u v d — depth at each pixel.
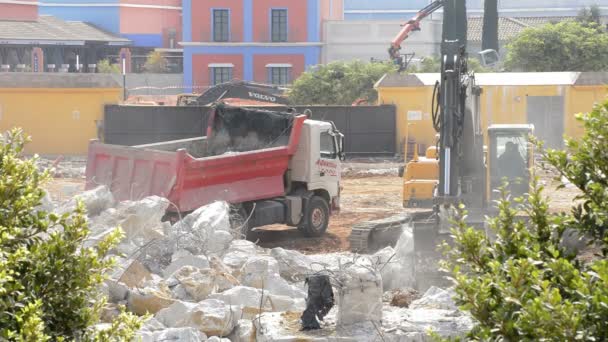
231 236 29.50
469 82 35.75
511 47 105.62
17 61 139.62
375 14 189.38
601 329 9.45
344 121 72.00
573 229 11.61
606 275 9.43
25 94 70.19
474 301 10.30
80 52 149.12
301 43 132.00
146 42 162.88
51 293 11.45
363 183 62.28
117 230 12.12
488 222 11.82
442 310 19.41
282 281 25.23
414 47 136.25
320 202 41.97
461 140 34.72
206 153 42.72
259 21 131.88
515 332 9.98
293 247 39.94
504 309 10.08
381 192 57.62
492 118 73.69
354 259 23.08
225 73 132.25
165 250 27.83
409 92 73.06
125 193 37.16
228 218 32.16
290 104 79.25
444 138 33.94
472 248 11.30
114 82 70.75
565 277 10.10
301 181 41.31
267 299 23.03
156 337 19.03
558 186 11.77
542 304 9.36
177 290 24.08
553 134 73.06
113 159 38.00
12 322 10.66
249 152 38.31
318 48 132.75
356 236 37.28
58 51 145.62
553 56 102.94
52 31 145.62
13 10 145.00
